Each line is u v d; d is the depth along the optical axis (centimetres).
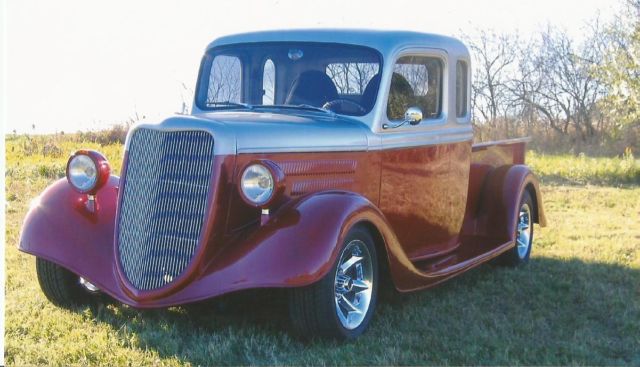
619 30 2131
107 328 494
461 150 650
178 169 465
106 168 517
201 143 462
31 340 468
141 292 464
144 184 473
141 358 442
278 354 452
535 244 833
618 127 2086
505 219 698
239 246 457
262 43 595
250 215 477
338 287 473
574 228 937
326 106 563
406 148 576
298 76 577
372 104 551
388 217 565
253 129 476
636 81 1952
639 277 672
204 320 517
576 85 2389
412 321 527
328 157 511
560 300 595
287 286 431
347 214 462
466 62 656
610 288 631
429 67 609
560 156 1888
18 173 1222
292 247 441
